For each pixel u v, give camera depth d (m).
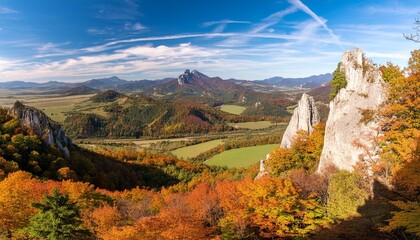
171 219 38.25
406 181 28.16
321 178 54.38
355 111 56.47
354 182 46.84
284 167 78.62
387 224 34.12
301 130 84.69
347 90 61.53
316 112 90.75
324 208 46.34
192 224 38.31
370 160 49.47
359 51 62.47
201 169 158.12
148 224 35.78
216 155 181.50
